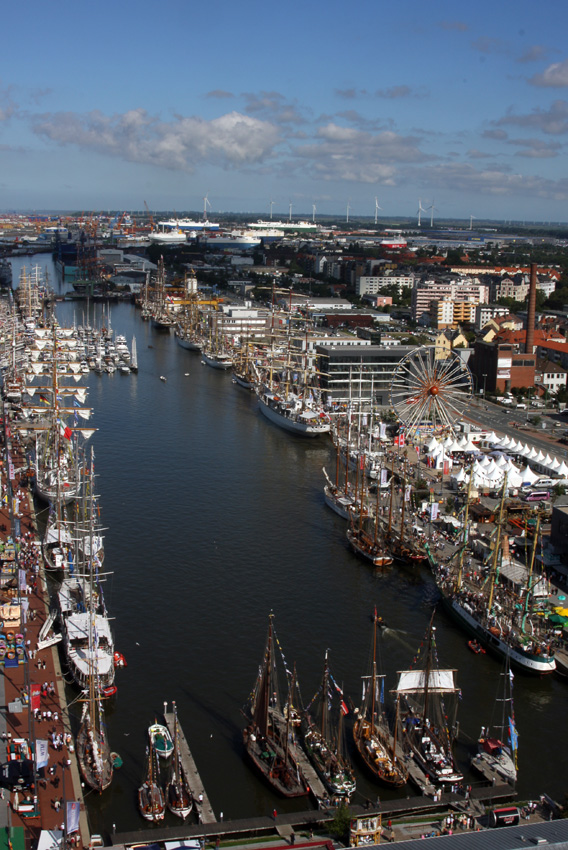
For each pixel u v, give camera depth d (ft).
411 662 521.65
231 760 419.95
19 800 378.12
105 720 449.89
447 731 445.37
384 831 367.04
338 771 404.77
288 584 621.72
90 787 393.09
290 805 389.19
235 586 614.34
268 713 436.76
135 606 574.97
